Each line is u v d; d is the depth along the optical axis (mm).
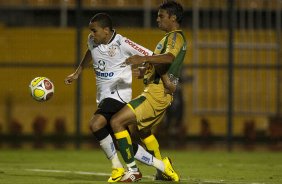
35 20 72938
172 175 31766
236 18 70500
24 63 63062
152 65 30766
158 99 30422
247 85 68688
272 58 68312
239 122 68438
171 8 30828
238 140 68188
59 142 67688
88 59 32719
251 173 38875
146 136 31938
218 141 68062
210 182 32750
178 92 65938
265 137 68000
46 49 68812
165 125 66375
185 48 30891
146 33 65375
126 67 31328
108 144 30828
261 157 53125
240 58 68438
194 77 68188
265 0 70938
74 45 68812
